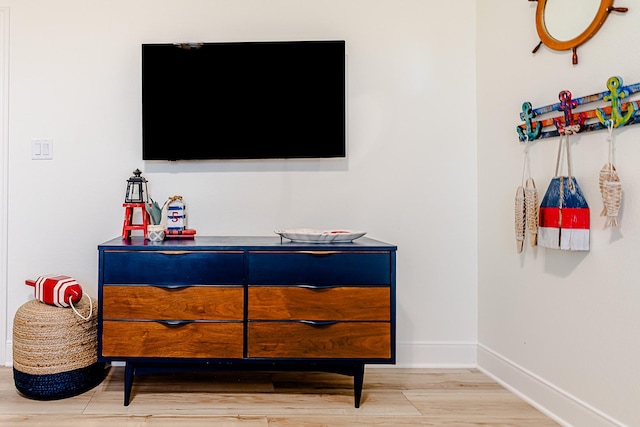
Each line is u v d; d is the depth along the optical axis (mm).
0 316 2217
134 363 1807
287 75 2225
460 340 2293
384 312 1794
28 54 2232
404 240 2311
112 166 2264
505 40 2062
